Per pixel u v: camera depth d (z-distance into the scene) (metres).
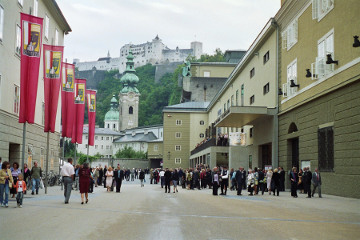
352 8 21.72
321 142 25.47
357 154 20.83
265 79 38.06
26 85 23.53
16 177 20.53
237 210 15.44
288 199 21.75
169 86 195.12
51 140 40.84
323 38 25.47
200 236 9.37
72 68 29.75
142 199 21.20
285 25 33.06
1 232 9.53
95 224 10.96
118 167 29.28
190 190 34.53
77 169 31.62
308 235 9.67
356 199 20.64
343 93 22.50
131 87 189.62
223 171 26.61
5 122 27.48
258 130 39.59
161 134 145.25
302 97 28.78
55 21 40.75
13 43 29.19
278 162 34.00
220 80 86.50
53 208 15.27
